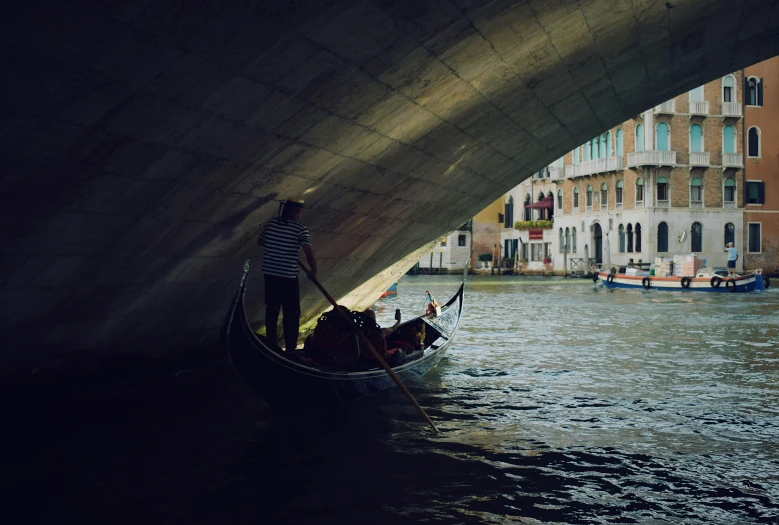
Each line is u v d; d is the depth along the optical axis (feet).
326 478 18.12
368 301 47.60
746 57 39.65
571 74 32.04
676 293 94.43
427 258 187.73
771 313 62.90
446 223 44.55
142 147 17.47
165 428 22.71
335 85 20.49
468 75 25.71
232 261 26.96
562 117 38.01
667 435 22.30
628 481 18.01
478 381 31.04
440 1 19.35
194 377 30.99
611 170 136.26
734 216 130.93
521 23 23.77
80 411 24.54
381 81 21.98
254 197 23.75
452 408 25.95
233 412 24.86
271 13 15.72
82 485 17.48
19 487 17.28
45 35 12.89
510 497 16.83
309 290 35.78
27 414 23.22
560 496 16.93
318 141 23.09
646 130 126.72
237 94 17.93
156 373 29.40
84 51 13.76
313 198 27.07
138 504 16.26
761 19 33.91
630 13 27.84
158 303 25.23
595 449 20.77
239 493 17.02
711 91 129.29
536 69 29.14
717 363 35.60
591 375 32.42
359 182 28.81
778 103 132.98
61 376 23.98
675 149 127.95
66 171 16.49
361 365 27.89
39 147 15.34
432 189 36.52
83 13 12.91
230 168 21.04
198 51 15.56
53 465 18.95
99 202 18.24
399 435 22.18
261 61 17.26
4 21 12.19
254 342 22.00
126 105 15.83
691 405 26.37
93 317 22.74
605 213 140.67
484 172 40.04
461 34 22.07
